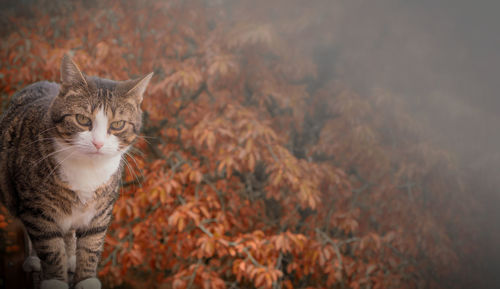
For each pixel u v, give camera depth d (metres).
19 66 3.51
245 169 3.88
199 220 3.23
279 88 4.00
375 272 3.74
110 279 3.59
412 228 3.85
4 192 1.79
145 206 3.42
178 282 3.03
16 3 4.42
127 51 3.82
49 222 1.60
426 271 3.97
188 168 3.34
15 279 2.06
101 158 1.59
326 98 4.02
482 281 3.84
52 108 1.58
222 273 3.80
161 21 3.84
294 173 3.25
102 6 3.93
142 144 3.77
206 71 3.54
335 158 4.10
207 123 3.24
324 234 3.53
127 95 1.69
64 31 3.96
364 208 4.01
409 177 3.72
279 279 3.70
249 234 3.27
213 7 4.04
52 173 1.54
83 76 1.60
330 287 3.82
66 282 1.69
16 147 1.64
